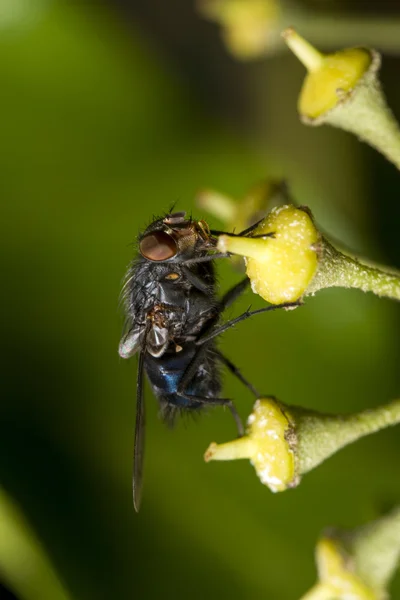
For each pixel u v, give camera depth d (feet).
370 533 0.46
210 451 0.44
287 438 0.44
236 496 0.51
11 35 0.55
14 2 0.55
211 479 0.51
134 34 0.56
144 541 0.49
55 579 0.47
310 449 0.44
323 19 0.54
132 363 0.51
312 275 0.43
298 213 0.43
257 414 0.44
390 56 0.55
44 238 0.53
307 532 0.51
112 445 0.51
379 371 0.54
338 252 0.44
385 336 0.54
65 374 0.51
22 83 0.55
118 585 0.49
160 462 0.51
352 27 0.53
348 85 0.46
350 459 0.52
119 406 0.51
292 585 0.50
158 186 0.54
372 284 0.44
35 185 0.54
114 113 0.55
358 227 0.56
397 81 0.55
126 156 0.54
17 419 0.50
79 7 0.55
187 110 0.55
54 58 0.55
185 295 0.47
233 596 0.49
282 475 0.44
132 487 0.49
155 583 0.49
